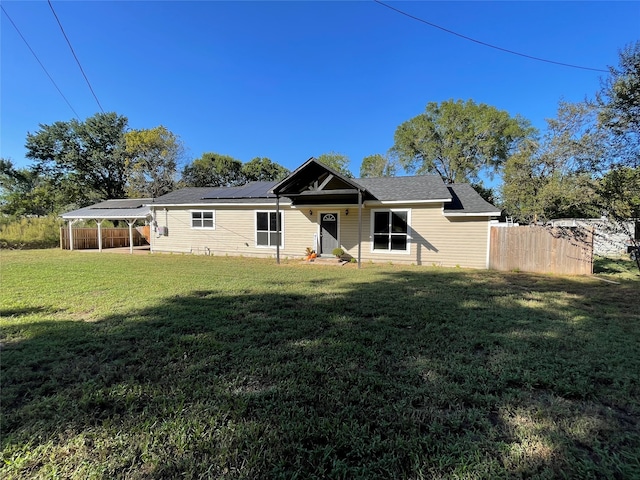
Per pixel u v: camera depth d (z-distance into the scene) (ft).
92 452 6.41
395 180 46.68
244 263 39.40
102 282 25.34
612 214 17.99
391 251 40.75
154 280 26.37
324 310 17.20
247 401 8.16
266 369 10.04
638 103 18.62
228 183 134.51
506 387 8.95
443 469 5.91
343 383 9.12
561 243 32.27
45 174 101.65
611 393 8.63
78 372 9.96
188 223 51.62
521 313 16.69
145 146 98.94
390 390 8.73
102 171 104.37
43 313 16.58
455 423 7.25
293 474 5.78
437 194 38.37
